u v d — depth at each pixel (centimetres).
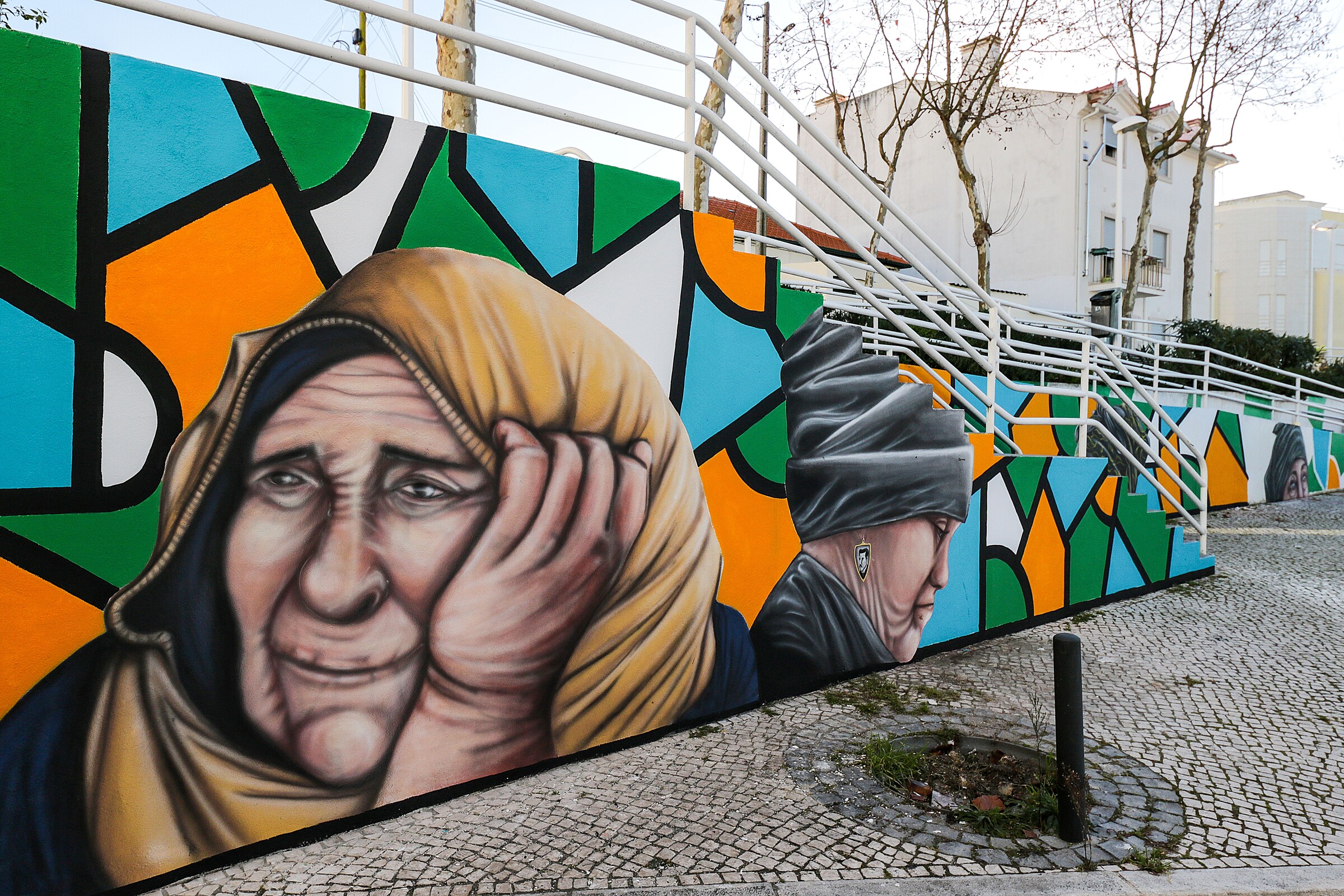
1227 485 1341
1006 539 624
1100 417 1155
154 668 279
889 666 546
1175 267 2559
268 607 302
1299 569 867
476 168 354
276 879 285
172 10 273
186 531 284
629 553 409
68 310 260
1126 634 627
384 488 329
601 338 398
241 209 293
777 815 338
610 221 400
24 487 254
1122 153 1814
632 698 412
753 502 467
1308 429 1558
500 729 366
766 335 472
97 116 264
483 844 312
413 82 329
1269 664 553
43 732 259
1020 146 2292
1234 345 1931
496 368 361
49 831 260
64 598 262
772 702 477
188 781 286
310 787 312
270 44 294
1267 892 288
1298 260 4456
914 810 346
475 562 355
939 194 2373
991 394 620
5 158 249
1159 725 445
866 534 529
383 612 329
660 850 308
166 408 279
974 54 1788
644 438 415
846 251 2028
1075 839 320
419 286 338
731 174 452
